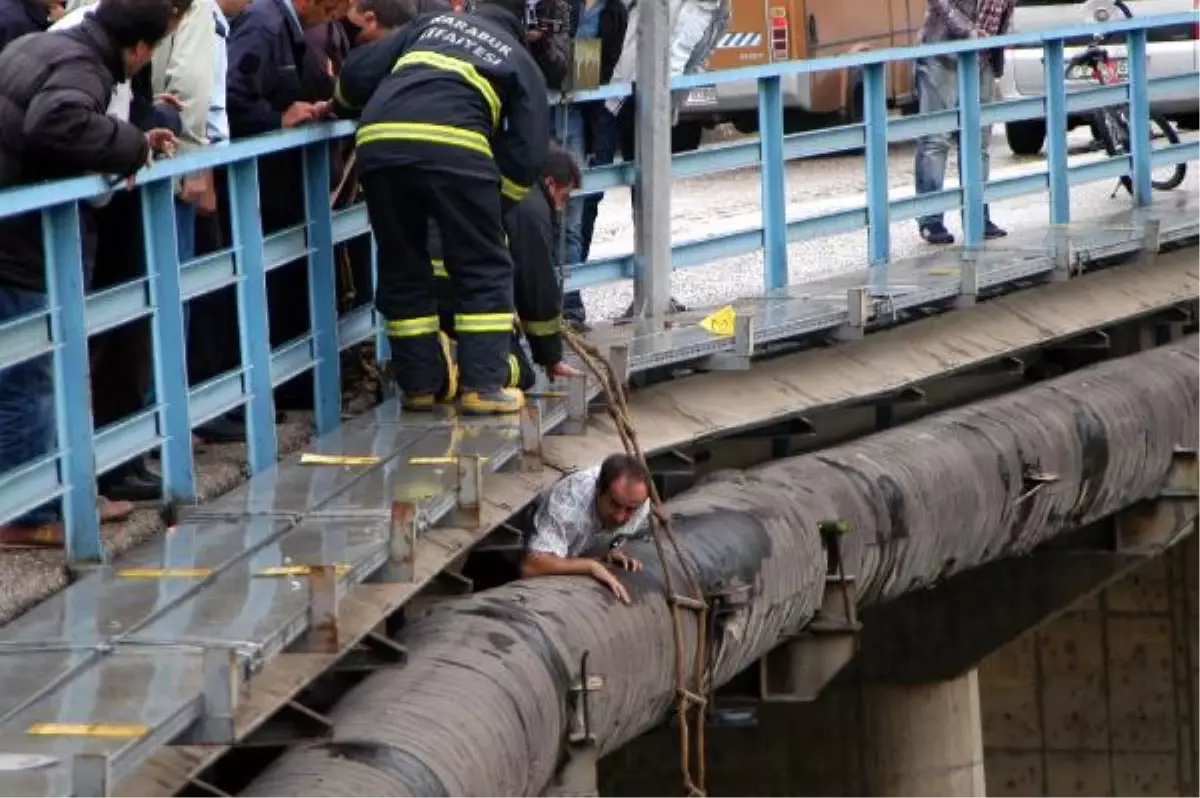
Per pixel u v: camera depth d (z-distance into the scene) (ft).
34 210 46.32
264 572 46.88
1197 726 126.00
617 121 79.46
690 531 58.34
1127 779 126.82
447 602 50.31
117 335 58.03
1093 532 85.87
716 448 72.59
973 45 89.76
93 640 42.68
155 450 58.18
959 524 70.23
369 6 65.36
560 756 49.62
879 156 85.51
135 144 48.73
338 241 64.39
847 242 102.17
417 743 42.47
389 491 53.52
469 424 61.11
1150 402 81.25
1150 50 127.65
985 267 83.05
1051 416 76.02
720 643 57.88
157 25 50.19
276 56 63.52
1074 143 142.31
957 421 73.51
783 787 93.30
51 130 47.67
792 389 72.28
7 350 46.70
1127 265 92.27
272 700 41.29
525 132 61.16
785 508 62.39
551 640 49.60
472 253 61.05
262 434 57.67
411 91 60.44
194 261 54.49
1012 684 127.75
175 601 45.01
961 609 89.04
